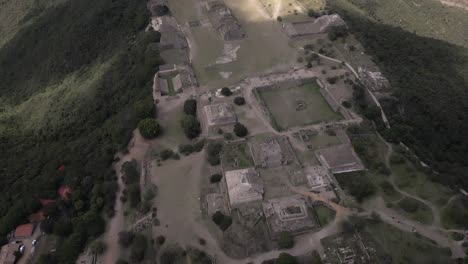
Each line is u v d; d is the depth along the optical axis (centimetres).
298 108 13562
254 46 16138
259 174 11056
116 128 12556
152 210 10369
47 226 10200
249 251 9400
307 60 15300
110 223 10288
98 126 13738
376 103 13200
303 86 14538
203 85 14262
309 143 12081
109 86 15012
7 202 11044
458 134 13275
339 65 15000
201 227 9969
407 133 12100
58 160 12094
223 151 11725
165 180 11100
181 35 16438
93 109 14062
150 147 12038
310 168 11231
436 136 12988
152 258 9481
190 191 10819
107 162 11519
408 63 16512
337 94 13725
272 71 14900
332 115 13312
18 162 12481
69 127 13788
